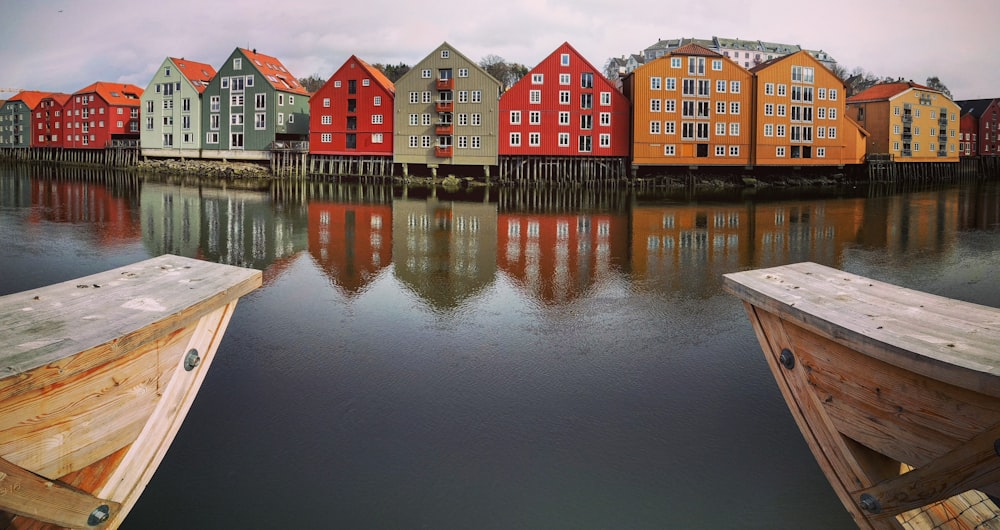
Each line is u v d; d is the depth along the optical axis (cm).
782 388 385
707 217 3189
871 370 319
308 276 1736
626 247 2262
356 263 1928
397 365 1048
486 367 1039
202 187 4744
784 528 611
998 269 1959
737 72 5156
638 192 4691
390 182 5338
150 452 338
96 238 2377
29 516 268
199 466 726
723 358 1088
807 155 5397
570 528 616
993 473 267
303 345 1144
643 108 5041
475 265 1903
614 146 5103
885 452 323
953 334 303
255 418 849
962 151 8219
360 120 5441
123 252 2111
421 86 5225
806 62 5278
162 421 343
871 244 2412
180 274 393
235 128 6166
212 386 956
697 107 5106
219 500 661
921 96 6494
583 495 669
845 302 354
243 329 1234
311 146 5625
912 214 3406
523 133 5072
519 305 1438
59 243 2261
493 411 871
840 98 5425
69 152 8112
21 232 2483
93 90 7550
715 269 1880
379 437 798
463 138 5150
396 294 1534
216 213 3153
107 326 299
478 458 745
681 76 5069
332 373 1011
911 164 6575
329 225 2762
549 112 5047
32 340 280
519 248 2212
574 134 5072
